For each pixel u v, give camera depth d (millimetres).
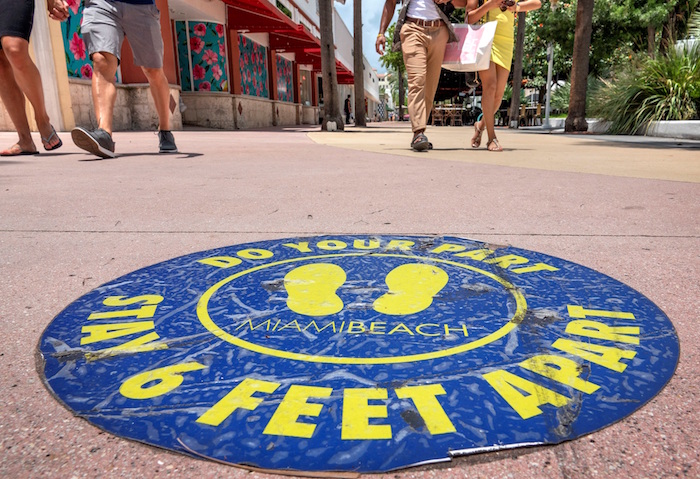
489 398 693
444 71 24484
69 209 2236
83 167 3785
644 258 1440
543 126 16625
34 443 627
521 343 868
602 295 1124
